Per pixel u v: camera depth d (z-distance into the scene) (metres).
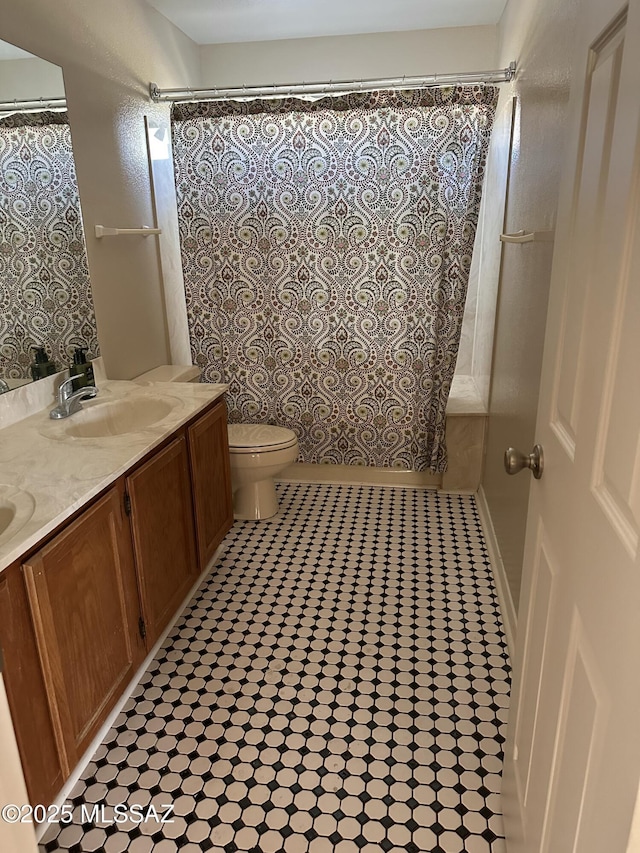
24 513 1.34
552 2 1.84
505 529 2.40
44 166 2.00
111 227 2.46
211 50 3.30
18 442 1.78
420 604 2.31
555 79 1.77
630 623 0.67
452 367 3.01
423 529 2.90
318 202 2.89
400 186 2.81
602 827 0.72
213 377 3.27
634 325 0.71
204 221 2.98
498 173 2.96
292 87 2.86
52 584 1.33
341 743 1.69
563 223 1.10
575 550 0.92
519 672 1.34
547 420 1.16
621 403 0.75
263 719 1.77
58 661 1.36
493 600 2.34
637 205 0.71
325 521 2.99
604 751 0.74
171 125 2.86
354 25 3.02
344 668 1.98
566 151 1.10
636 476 0.68
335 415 3.25
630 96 0.74
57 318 2.13
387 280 2.97
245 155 2.86
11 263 1.88
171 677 1.94
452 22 3.03
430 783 1.56
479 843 1.41
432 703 1.83
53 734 1.37
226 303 3.11
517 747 1.30
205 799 1.53
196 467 2.20
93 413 2.08
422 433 3.21
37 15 1.92
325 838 1.43
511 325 2.46
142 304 2.78
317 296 3.04
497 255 2.91
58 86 2.05
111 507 1.59
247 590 2.41
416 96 2.66
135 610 1.77
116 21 2.42
